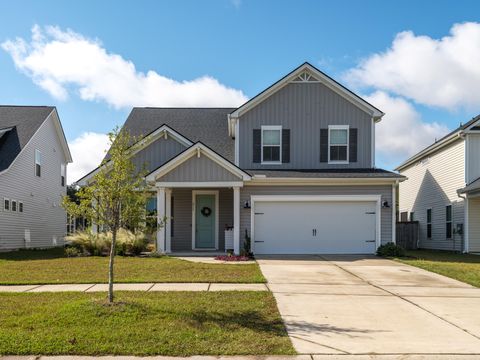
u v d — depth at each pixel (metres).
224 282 10.70
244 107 19.08
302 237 17.83
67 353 5.75
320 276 11.88
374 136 19.09
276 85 18.91
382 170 18.72
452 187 22.19
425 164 26.11
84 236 16.86
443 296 9.38
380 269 13.28
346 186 17.81
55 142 27.73
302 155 19.02
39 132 24.92
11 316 7.25
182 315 7.33
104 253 16.77
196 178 16.91
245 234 17.72
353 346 6.10
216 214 19.67
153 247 17.78
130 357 5.67
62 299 8.54
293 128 19.08
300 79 19.20
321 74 18.92
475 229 20.59
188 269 12.69
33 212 24.28
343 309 8.14
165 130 19.92
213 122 23.03
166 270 12.46
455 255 19.38
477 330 6.90
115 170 7.94
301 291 9.74
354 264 14.47
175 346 5.96
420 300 8.97
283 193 17.84
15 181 21.98
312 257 16.53
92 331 6.46
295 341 6.26
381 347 6.07
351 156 18.97
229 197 19.70
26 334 6.30
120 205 8.04
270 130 19.09
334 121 19.06
